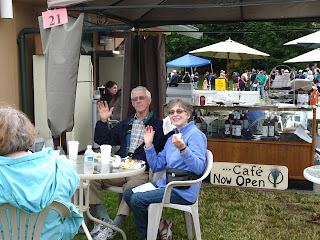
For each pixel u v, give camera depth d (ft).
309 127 18.49
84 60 24.00
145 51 20.98
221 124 19.06
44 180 6.18
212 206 15.69
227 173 18.52
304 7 20.27
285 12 21.26
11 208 6.33
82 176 10.06
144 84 21.38
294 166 18.01
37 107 22.57
